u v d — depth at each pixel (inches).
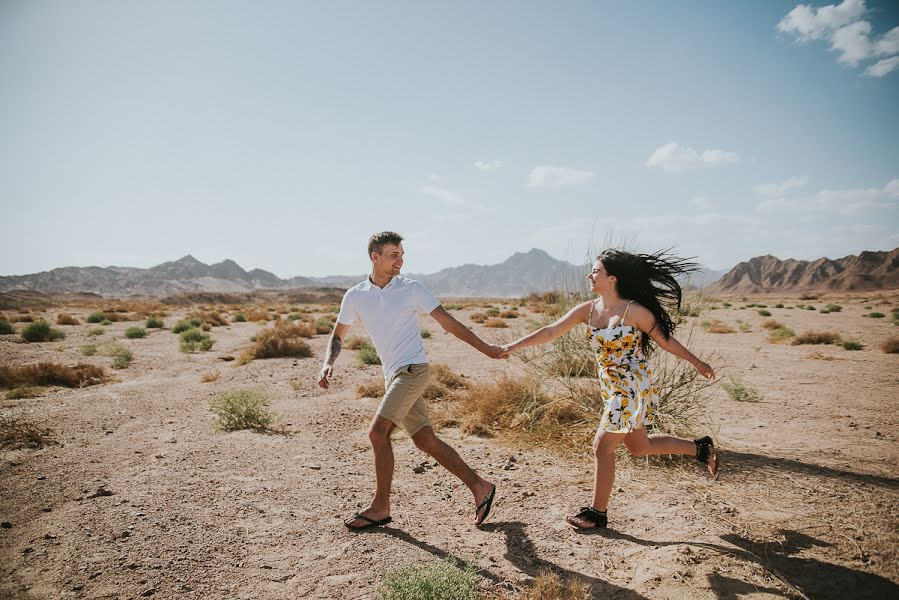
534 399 236.1
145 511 149.5
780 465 183.0
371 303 140.7
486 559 124.1
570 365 251.3
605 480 135.3
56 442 223.8
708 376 135.5
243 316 1184.8
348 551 127.9
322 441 228.4
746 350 541.0
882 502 149.5
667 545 127.3
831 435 225.5
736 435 225.8
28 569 118.6
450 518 148.6
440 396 311.0
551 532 137.5
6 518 145.9
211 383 383.6
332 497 163.3
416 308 141.8
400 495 165.3
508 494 164.4
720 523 138.5
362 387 332.8
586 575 116.3
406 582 106.2
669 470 179.9
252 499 160.6
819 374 394.3
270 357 534.6
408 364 138.4
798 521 138.3
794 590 107.0
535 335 141.9
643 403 131.7
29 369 377.1
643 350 136.8
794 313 1284.4
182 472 183.5
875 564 116.6
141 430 247.6
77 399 324.2
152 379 405.4
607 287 134.6
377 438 138.1
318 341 678.5
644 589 109.0
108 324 986.1
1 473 182.9
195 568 120.0
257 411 252.8
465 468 143.1
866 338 646.5
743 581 110.4
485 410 251.0
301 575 117.3
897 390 331.6
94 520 143.3
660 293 137.1
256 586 113.0
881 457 191.9
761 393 322.7
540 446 209.9
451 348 585.9
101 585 112.5
